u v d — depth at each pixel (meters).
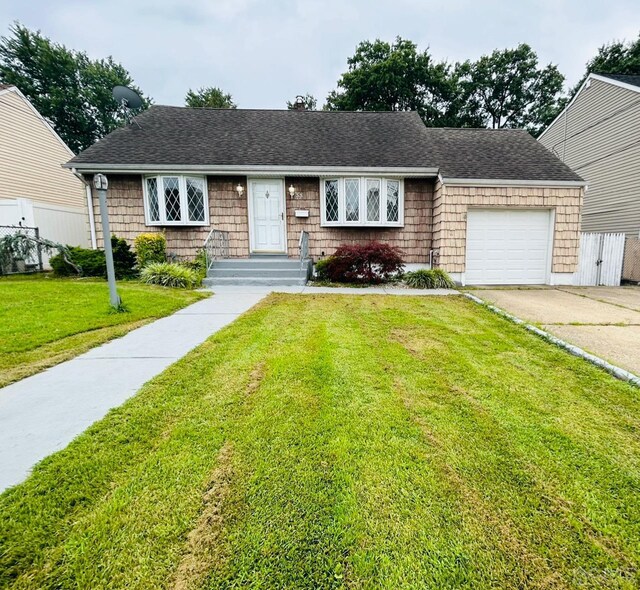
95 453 1.84
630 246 9.01
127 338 3.88
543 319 4.88
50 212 11.30
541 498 1.61
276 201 9.01
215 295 6.55
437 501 1.58
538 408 2.44
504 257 8.53
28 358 3.20
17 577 1.19
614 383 2.85
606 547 1.37
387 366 3.14
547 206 8.26
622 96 11.10
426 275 7.74
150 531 1.38
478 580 1.24
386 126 10.47
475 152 9.27
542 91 24.50
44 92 23.94
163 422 2.16
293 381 2.77
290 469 1.76
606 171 11.76
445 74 23.00
